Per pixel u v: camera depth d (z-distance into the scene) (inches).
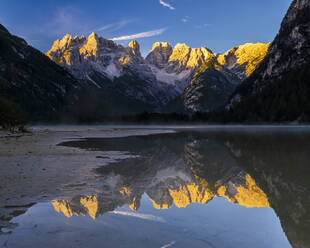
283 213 177.6
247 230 146.2
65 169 373.7
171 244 126.2
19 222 159.5
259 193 237.0
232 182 287.4
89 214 177.2
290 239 130.7
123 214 177.0
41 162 440.5
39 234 138.9
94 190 252.1
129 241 129.6
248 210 185.8
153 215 173.8
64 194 236.1
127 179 307.0
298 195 225.8
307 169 359.6
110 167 394.9
